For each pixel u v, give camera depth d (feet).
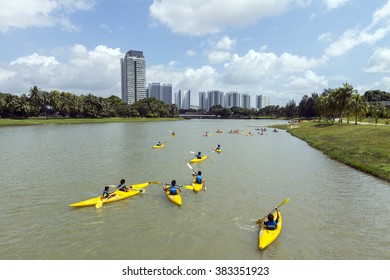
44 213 50.57
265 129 283.79
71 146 137.18
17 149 125.59
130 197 58.44
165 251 37.76
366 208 53.11
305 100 518.78
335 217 48.93
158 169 86.12
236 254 36.96
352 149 111.96
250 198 58.59
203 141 171.01
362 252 37.42
